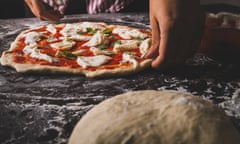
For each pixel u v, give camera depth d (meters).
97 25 1.01
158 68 0.78
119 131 0.54
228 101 0.70
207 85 0.75
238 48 0.79
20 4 1.36
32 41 0.92
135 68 0.79
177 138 0.53
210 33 0.79
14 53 0.87
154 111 0.56
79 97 0.72
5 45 0.92
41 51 0.87
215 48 0.80
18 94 0.72
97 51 0.87
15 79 0.78
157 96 0.60
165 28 0.72
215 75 0.78
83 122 0.59
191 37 0.74
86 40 0.94
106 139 0.54
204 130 0.54
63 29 0.99
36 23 1.05
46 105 0.69
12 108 0.68
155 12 0.75
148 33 0.97
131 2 1.16
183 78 0.77
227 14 0.86
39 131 0.63
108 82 0.77
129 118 0.56
